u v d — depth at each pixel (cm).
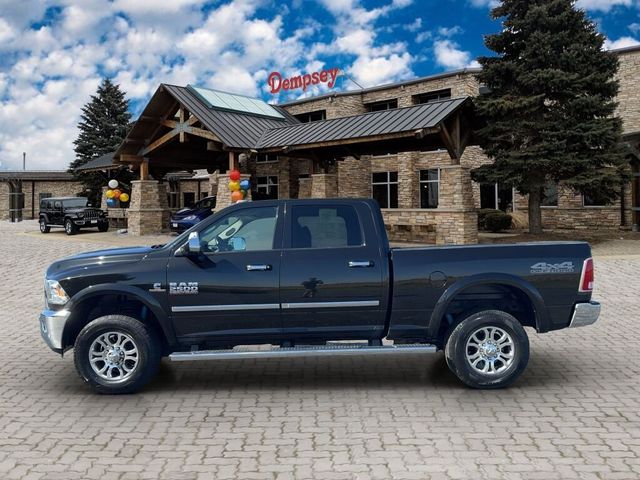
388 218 2266
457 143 2073
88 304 631
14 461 442
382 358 761
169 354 629
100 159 4169
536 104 2011
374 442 471
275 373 693
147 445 471
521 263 611
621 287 1280
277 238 623
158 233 2902
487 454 444
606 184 1992
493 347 612
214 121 2498
